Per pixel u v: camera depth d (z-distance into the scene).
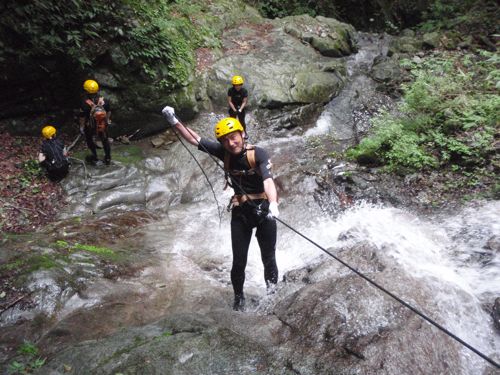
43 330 3.54
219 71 9.06
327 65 10.02
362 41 12.45
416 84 7.53
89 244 5.09
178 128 3.67
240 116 7.65
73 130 7.56
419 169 6.24
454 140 6.35
